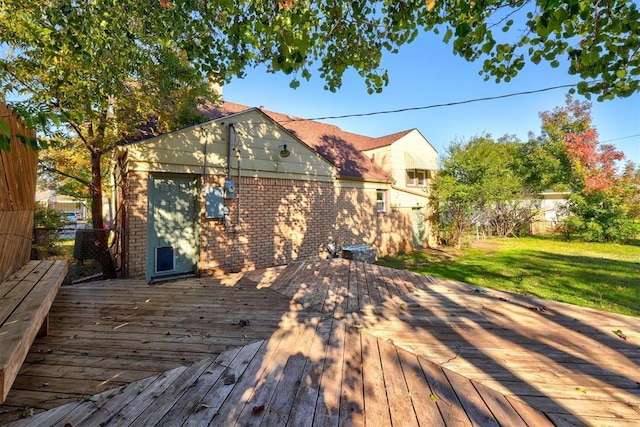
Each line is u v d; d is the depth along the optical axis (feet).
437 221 46.29
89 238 25.89
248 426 6.01
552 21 7.31
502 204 53.78
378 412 6.42
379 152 47.42
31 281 10.27
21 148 12.14
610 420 6.18
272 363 8.45
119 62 14.12
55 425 5.95
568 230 51.93
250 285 16.90
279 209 24.02
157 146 18.38
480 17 8.46
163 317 11.99
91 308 13.01
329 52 10.96
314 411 6.45
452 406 6.61
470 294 15.20
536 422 6.13
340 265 22.43
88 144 20.56
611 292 20.26
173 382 7.48
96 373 7.85
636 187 46.21
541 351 9.16
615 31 7.32
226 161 20.99
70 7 10.30
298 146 25.38
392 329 10.85
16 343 5.57
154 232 18.58
